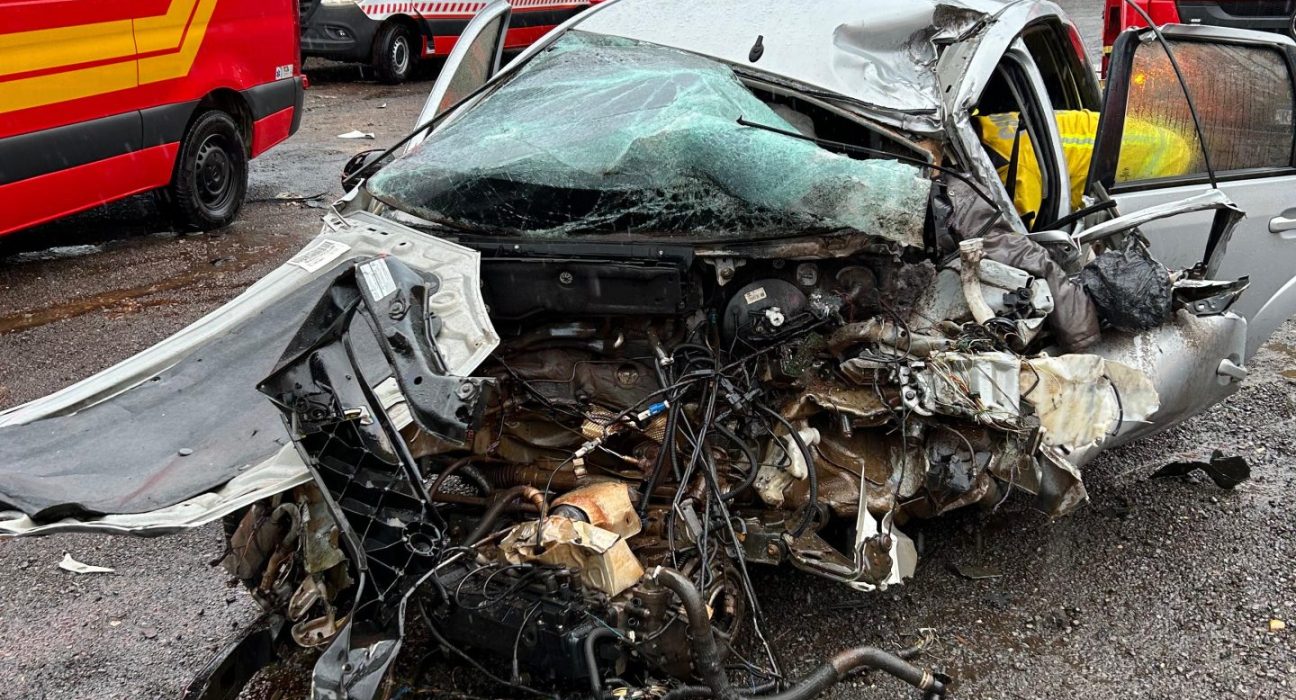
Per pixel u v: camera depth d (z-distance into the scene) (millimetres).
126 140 7180
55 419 2936
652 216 3213
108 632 3643
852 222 3064
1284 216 4762
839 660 2656
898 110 3723
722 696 2430
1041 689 3223
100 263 7539
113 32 6895
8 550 4191
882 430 3232
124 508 2449
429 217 3439
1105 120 3941
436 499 3117
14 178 6391
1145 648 3408
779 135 3258
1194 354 3725
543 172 3287
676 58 3867
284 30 8773
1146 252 3504
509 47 12766
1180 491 4355
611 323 3295
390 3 13945
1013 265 3414
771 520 3107
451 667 3109
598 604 2568
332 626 2643
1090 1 15219
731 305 3234
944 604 3639
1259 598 3656
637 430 3172
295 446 2510
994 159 4227
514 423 3258
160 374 3125
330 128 11789
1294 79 4965
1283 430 4887
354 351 2682
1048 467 3053
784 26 4035
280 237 8125
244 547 2885
